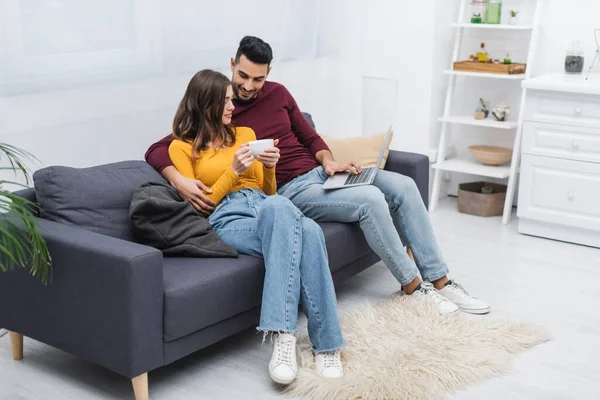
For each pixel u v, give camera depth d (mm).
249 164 2562
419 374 2334
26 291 2320
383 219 2729
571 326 2777
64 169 2434
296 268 2336
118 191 2502
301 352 2455
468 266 3389
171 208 2438
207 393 2311
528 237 3807
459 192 4223
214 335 2334
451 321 2695
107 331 2123
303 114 3342
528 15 4133
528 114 3691
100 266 2088
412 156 3189
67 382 2385
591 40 3932
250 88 2906
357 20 3986
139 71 2965
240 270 2363
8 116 2578
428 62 4176
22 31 2551
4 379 2400
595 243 3650
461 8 4145
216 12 3227
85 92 2801
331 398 2240
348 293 3078
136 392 2172
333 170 2949
